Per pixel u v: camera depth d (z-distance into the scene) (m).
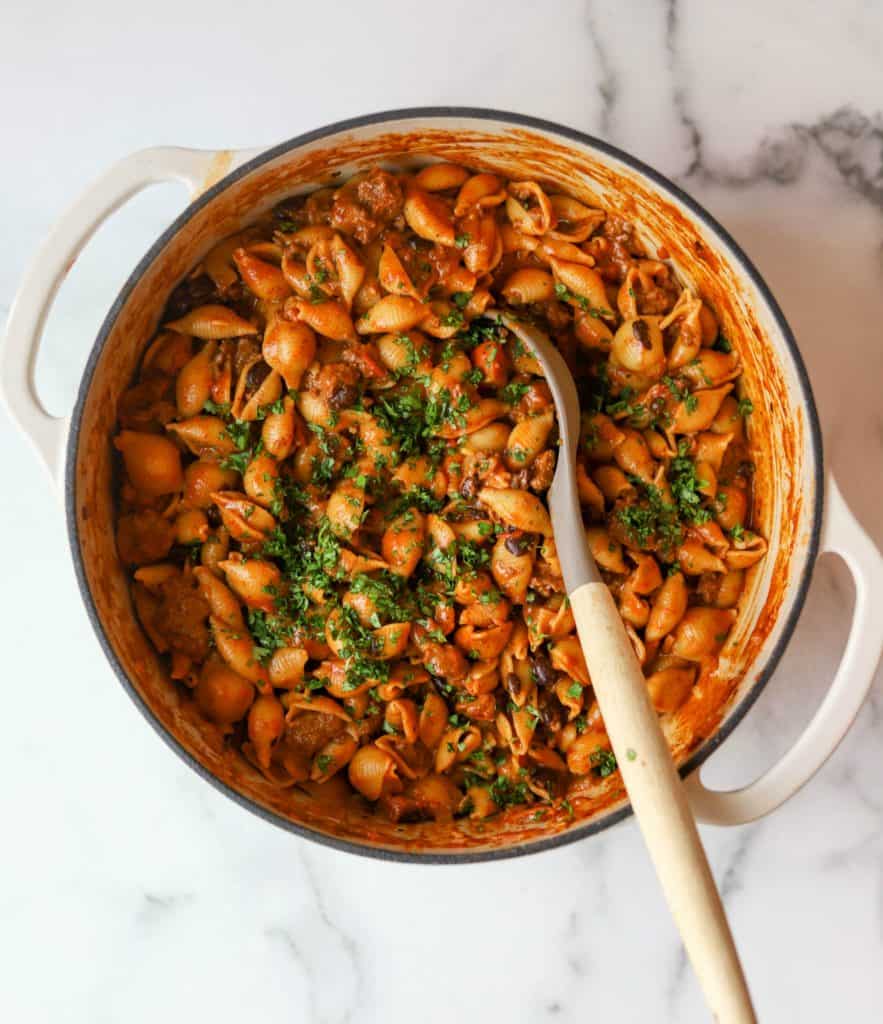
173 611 0.64
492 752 0.66
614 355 0.65
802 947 0.71
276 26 0.71
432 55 0.71
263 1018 0.70
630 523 0.64
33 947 0.71
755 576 0.65
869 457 0.70
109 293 0.70
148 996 0.70
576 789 0.65
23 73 0.71
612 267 0.66
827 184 0.71
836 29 0.71
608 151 0.60
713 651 0.65
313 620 0.64
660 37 0.71
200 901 0.70
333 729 0.65
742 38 0.71
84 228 0.61
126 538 0.64
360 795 0.65
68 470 0.59
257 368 0.64
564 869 0.71
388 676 0.64
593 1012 0.70
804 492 0.62
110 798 0.70
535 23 0.71
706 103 0.71
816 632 0.70
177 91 0.70
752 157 0.71
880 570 0.61
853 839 0.71
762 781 0.60
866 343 0.70
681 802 0.54
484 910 0.71
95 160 0.70
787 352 0.61
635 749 0.55
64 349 0.70
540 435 0.64
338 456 0.64
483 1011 0.70
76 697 0.70
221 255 0.65
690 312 0.65
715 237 0.62
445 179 0.65
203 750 0.62
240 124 0.70
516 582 0.64
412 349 0.64
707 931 0.53
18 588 0.70
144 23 0.71
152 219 0.70
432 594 0.64
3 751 0.70
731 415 0.66
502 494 0.63
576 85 0.71
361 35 0.71
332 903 0.71
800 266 0.71
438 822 0.65
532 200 0.66
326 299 0.64
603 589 0.58
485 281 0.65
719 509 0.65
